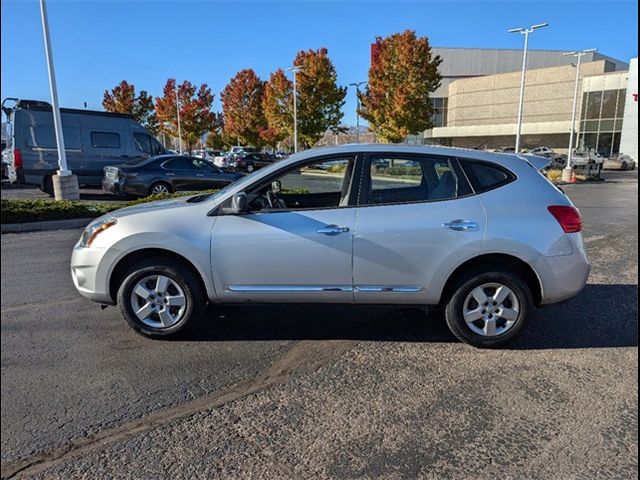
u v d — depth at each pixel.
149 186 12.98
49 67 11.56
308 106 35.25
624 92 41.84
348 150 3.93
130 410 2.99
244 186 3.91
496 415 2.96
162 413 2.97
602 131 44.03
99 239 3.89
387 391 3.25
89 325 4.38
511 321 3.85
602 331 4.30
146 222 3.86
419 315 4.70
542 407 3.05
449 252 3.72
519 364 3.65
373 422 2.88
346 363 3.67
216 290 3.86
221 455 2.57
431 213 3.75
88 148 15.02
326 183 4.06
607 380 3.40
